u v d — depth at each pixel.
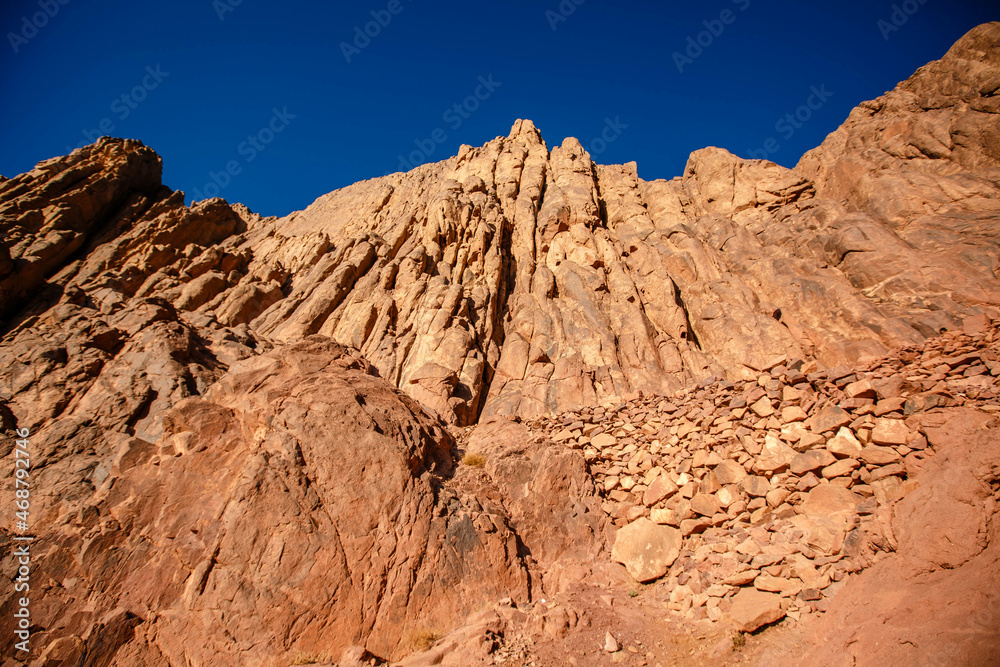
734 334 21.62
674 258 27.47
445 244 31.34
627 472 12.52
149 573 9.39
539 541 11.25
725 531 10.00
